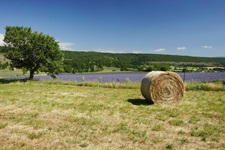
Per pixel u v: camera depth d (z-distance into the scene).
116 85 21.38
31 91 17.80
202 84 19.70
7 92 16.98
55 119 9.02
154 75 12.85
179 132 7.48
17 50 28.97
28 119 8.97
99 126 8.11
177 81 13.06
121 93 17.08
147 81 12.97
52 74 32.09
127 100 13.77
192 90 18.86
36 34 29.31
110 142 6.63
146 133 7.43
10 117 9.23
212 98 14.30
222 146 6.37
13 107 11.16
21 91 17.72
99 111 10.48
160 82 12.71
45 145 6.38
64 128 7.86
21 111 10.31
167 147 6.27
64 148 6.19
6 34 29.12
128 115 9.73
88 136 7.11
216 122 8.71
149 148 6.22
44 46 29.12
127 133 7.39
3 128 7.84
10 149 6.09
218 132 7.52
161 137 7.05
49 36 30.52
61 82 25.33
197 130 7.73
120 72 78.12
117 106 11.71
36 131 7.54
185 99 14.10
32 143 6.52
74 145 6.39
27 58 29.62
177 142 6.66
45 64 30.38
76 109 10.84
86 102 12.80
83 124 8.36
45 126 8.09
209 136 7.15
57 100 13.40
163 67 87.62
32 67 31.16
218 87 18.58
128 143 6.56
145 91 13.03
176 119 9.11
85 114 9.88
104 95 15.88
